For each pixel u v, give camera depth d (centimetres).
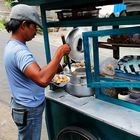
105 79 215
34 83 212
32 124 221
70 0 211
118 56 258
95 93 230
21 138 227
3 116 401
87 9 215
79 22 218
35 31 208
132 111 204
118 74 209
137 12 176
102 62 225
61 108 237
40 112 224
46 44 249
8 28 204
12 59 201
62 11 230
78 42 269
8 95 480
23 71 194
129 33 184
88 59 215
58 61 196
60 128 248
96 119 199
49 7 233
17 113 217
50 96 242
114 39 217
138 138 178
